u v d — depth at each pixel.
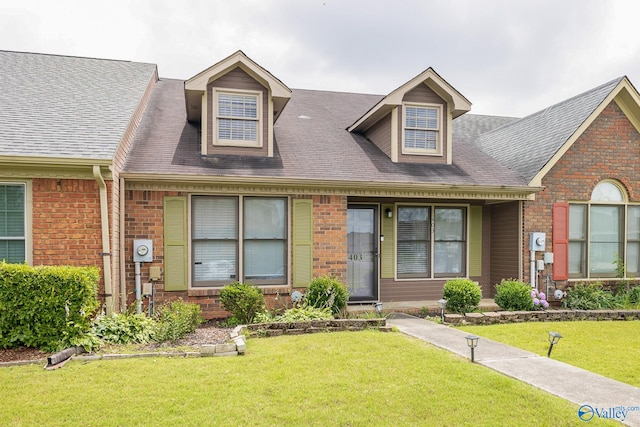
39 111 8.37
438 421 3.90
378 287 10.69
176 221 8.49
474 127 15.34
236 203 8.92
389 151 10.86
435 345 6.59
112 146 7.36
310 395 4.41
